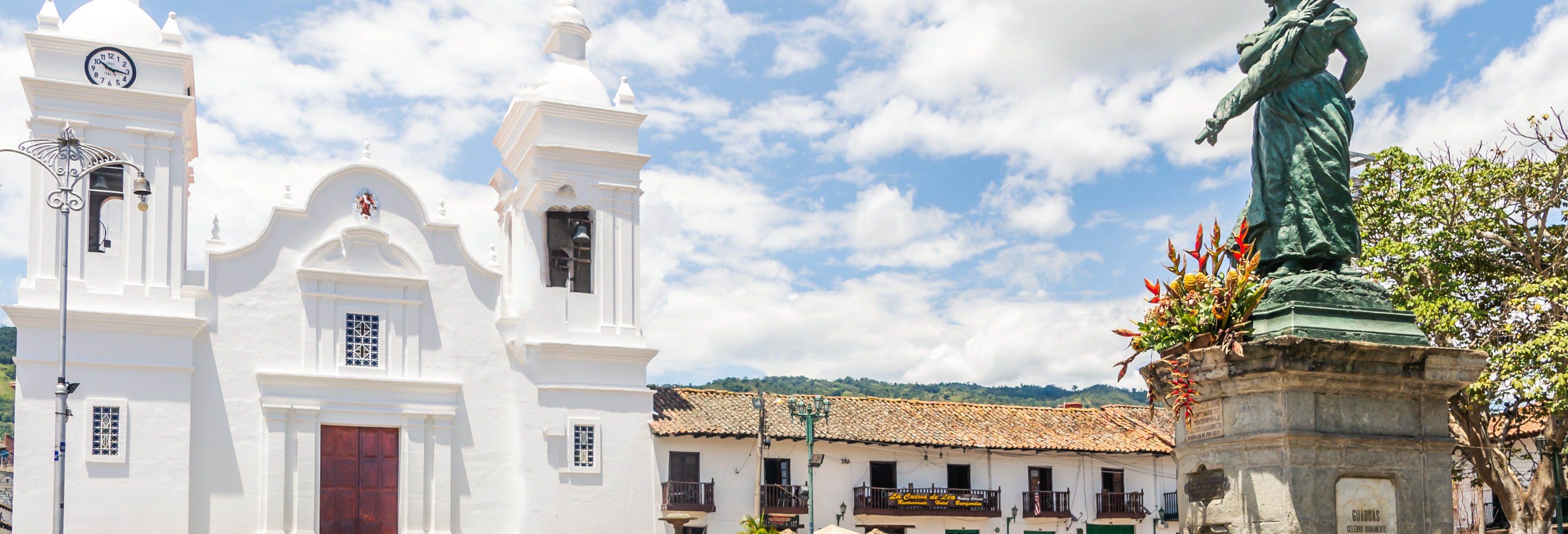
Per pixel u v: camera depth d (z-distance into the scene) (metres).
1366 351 11.35
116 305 30.14
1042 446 43.50
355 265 33.25
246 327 31.81
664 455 38.38
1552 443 26.17
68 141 25.61
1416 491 11.64
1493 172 27.03
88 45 30.56
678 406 39.94
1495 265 27.77
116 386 29.77
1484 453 26.12
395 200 34.03
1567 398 23.95
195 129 34.31
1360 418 11.57
